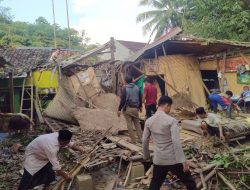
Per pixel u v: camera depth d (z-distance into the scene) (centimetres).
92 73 1251
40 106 1532
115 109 1104
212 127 740
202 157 640
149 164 630
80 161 603
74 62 1195
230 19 1559
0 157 749
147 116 917
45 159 476
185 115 1013
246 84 1196
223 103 930
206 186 522
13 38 3341
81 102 1120
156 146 440
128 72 1364
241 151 660
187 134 816
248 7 1677
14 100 1634
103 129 888
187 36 1207
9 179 612
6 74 1520
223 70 1277
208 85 1534
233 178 567
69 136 465
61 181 534
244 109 1125
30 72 1586
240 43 1144
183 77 1341
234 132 745
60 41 3906
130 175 581
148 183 555
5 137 885
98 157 634
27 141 866
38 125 1188
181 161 414
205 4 1658
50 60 1697
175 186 540
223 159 596
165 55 1289
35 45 3509
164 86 1414
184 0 2247
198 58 1391
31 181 471
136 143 720
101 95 1166
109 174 607
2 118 1027
